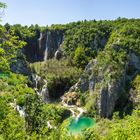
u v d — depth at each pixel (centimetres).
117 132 4553
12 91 5519
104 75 19188
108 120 16875
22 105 6450
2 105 3000
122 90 18625
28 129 5934
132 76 19738
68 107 19188
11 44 2956
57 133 4375
